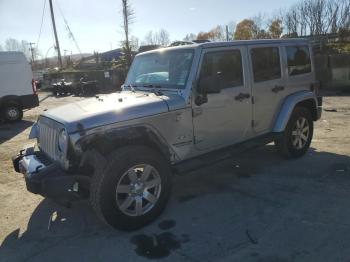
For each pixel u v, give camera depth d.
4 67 13.11
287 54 6.11
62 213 4.81
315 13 30.38
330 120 9.63
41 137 4.84
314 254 3.54
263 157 6.61
